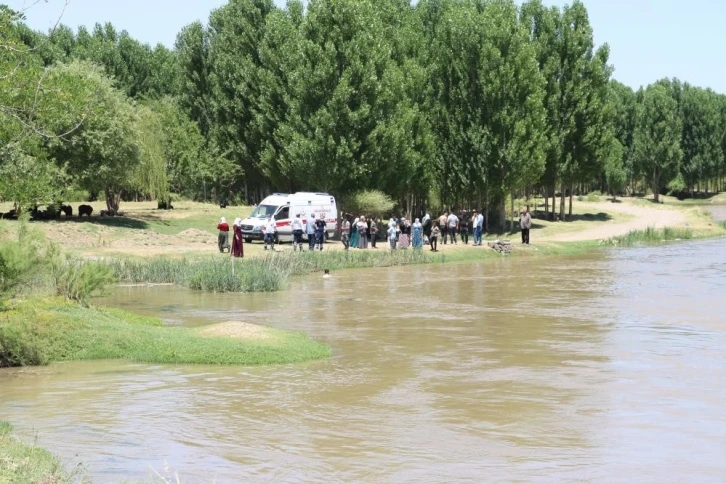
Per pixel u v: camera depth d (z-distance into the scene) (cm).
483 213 7406
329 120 5969
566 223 7962
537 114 6912
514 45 6912
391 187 6391
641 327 2547
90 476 1141
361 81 6050
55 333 2036
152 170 7012
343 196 6144
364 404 1580
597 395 1653
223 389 1695
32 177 1822
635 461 1237
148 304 3092
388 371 1884
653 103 12275
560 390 1694
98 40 9950
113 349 2023
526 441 1340
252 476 1164
